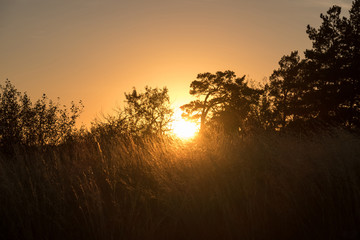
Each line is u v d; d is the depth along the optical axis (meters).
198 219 4.77
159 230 4.77
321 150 5.68
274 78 34.66
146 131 9.91
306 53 31.16
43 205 5.07
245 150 6.51
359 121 26.03
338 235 4.25
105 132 9.60
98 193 5.04
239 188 5.28
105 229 4.63
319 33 31.08
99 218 4.87
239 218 4.77
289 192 4.91
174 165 6.27
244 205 4.94
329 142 6.03
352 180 4.73
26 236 4.56
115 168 6.39
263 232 4.48
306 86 30.84
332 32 30.55
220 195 5.03
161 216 4.96
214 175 5.68
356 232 4.14
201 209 5.03
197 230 4.70
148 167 6.52
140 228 4.73
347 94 27.89
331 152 5.53
